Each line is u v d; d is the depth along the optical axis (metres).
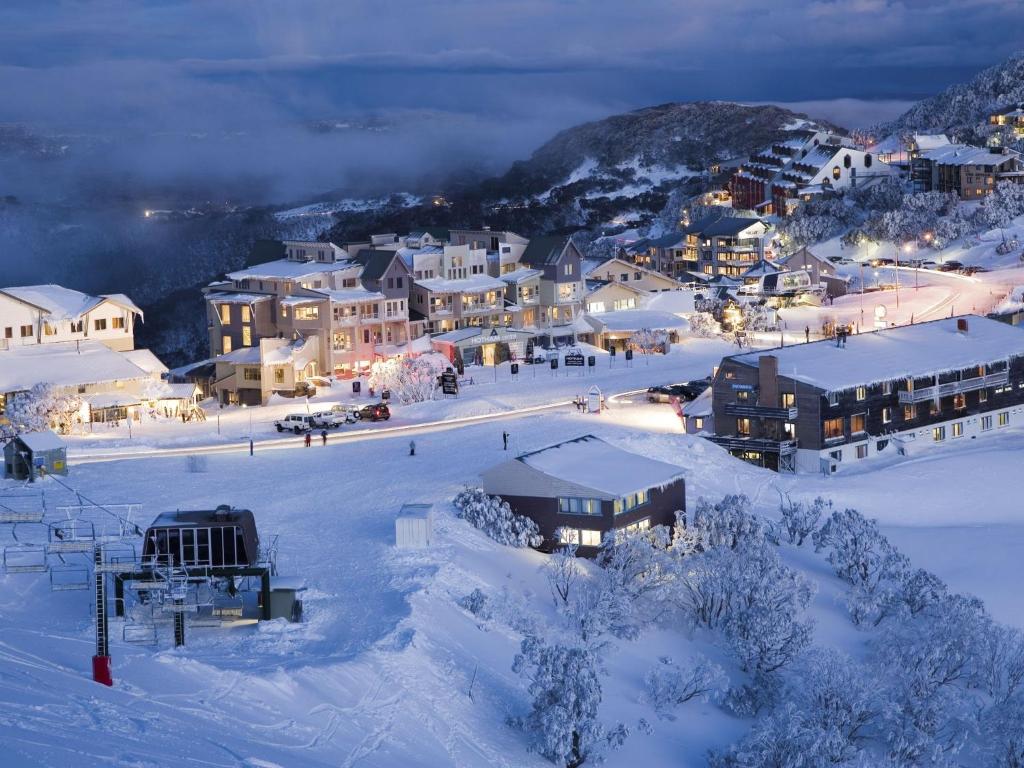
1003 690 55.56
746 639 56.84
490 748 46.09
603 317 146.50
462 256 142.88
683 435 92.38
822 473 90.56
